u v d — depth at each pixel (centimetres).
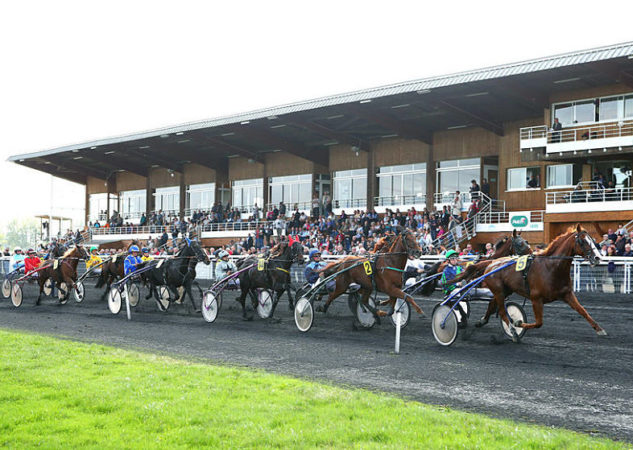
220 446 541
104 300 2111
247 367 938
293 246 1507
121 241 4656
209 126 3559
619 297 1770
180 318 1608
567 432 596
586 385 802
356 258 1334
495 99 2858
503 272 1115
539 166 3036
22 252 2316
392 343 1153
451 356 1013
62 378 800
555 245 1047
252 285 1545
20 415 635
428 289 1348
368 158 3728
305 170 4050
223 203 4547
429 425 594
